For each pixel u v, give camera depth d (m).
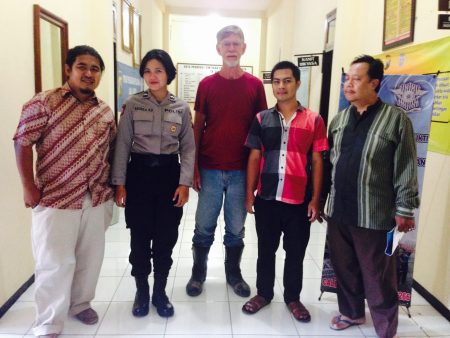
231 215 2.41
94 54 1.74
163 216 2.06
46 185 1.75
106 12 3.44
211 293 2.44
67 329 2.00
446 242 2.20
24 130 1.65
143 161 1.98
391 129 1.73
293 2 5.61
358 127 1.82
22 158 1.67
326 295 2.44
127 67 4.39
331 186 2.00
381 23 2.91
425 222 2.42
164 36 6.86
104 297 2.34
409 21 2.54
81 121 1.76
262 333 2.02
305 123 1.99
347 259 1.96
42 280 1.81
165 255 2.13
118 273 2.67
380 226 1.79
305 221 2.07
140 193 1.99
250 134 2.12
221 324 2.09
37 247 1.79
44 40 2.51
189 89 7.80
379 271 1.85
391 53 2.62
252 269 2.84
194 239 2.48
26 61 2.28
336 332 2.04
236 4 6.61
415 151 1.73
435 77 1.99
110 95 3.56
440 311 2.24
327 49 4.12
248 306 2.20
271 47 6.60
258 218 2.12
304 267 2.86
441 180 2.25
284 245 2.13
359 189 1.80
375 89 1.77
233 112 2.24
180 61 7.73
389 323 1.91
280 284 2.56
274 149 2.02
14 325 2.01
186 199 2.07
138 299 2.16
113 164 1.95
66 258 1.81
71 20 2.97
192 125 2.13
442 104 2.21
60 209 1.75
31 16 2.33
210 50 7.73
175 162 2.07
